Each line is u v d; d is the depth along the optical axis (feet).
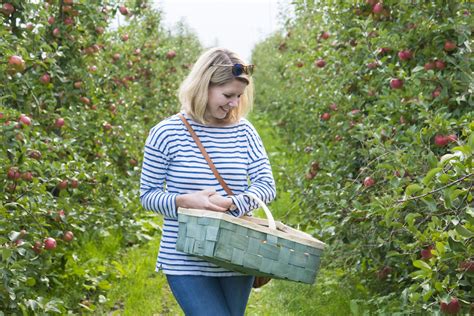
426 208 10.46
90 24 16.70
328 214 13.08
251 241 7.55
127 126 21.27
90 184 15.03
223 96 8.10
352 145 15.05
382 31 12.84
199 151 8.26
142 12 26.53
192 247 7.56
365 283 13.71
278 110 40.55
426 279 8.69
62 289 13.61
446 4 12.10
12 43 13.25
